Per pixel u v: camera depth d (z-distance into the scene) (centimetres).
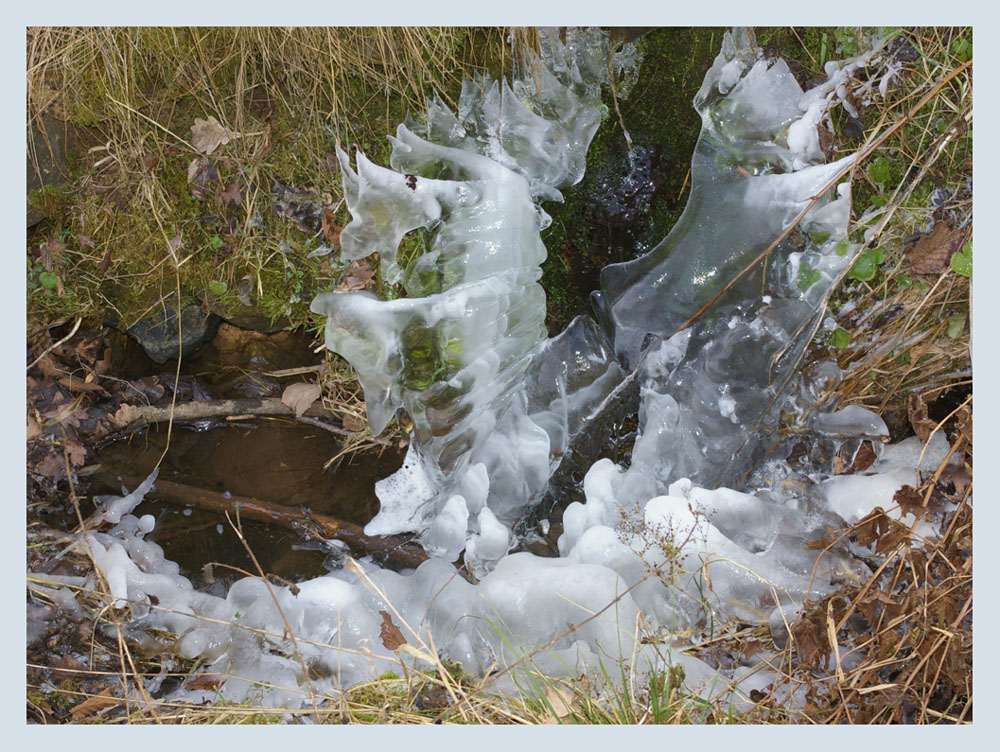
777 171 270
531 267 274
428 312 253
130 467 292
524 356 279
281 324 308
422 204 264
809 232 269
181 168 296
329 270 298
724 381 274
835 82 273
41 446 288
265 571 264
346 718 214
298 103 290
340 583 247
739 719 207
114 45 282
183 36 282
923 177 278
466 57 282
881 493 249
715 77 270
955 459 261
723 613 233
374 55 282
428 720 209
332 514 279
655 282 279
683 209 288
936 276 274
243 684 228
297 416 305
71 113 289
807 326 273
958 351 275
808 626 214
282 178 295
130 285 303
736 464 273
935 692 219
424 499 280
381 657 217
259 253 298
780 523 250
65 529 271
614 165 287
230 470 292
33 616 240
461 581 246
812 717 209
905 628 224
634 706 208
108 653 235
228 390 312
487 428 274
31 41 281
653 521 242
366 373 258
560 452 282
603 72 279
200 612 244
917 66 273
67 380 300
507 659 226
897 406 278
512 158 279
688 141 283
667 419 275
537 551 272
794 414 272
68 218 298
